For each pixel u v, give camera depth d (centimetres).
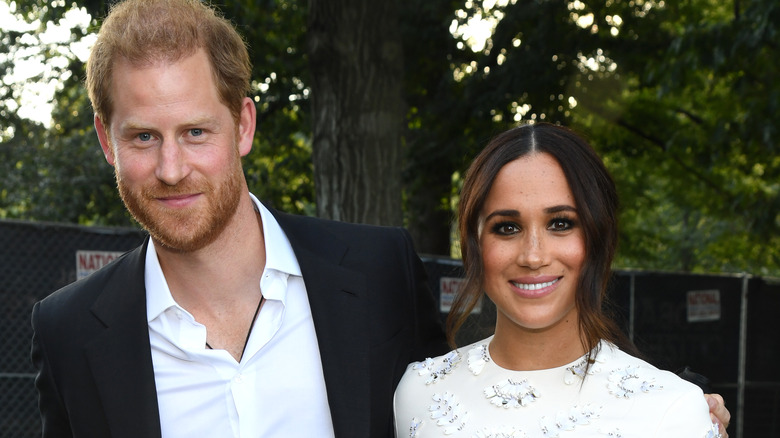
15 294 432
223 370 200
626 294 735
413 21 1019
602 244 183
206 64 187
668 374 181
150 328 204
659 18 1064
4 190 1077
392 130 662
